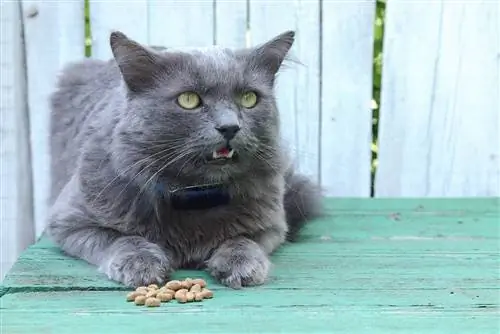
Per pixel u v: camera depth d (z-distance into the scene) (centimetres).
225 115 243
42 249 290
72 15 378
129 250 256
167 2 380
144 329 215
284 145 312
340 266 278
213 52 261
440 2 380
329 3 380
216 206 270
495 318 227
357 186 397
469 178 396
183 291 239
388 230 333
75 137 316
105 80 324
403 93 388
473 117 390
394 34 382
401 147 393
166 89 250
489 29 382
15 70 369
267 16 381
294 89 386
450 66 386
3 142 369
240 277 252
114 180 267
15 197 375
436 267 278
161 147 251
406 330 218
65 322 220
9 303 234
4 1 363
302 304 237
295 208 330
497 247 306
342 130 391
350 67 386
